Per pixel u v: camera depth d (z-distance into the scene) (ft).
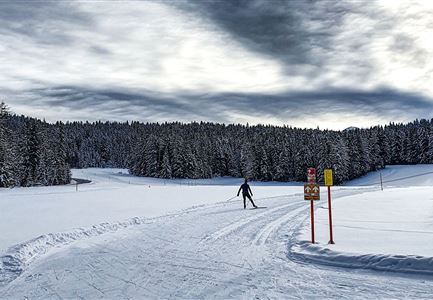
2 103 159.94
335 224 40.16
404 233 32.60
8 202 72.84
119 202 73.10
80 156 469.16
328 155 229.04
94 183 194.49
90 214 52.95
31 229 39.29
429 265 21.24
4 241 32.73
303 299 17.99
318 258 25.35
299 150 257.34
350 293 18.58
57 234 33.86
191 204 68.80
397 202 65.98
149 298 18.84
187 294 19.33
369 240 29.76
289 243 31.45
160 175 259.39
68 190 121.19
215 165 311.47
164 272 23.54
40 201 75.20
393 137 313.53
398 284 19.63
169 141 266.36
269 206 64.44
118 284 21.22
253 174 264.31
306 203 69.21
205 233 37.60
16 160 168.35
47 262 26.14
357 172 254.88
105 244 32.22
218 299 18.48
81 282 21.65
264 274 22.61
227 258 26.96
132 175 285.84
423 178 226.79
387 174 257.34
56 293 19.84
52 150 209.05
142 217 47.37
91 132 564.71
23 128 187.32
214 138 362.12
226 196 90.02
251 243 32.24
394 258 22.53
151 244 32.22
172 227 41.39
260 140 287.07
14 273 23.41
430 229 34.40
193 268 24.39
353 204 64.34
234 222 45.16
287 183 249.34
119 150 470.39
